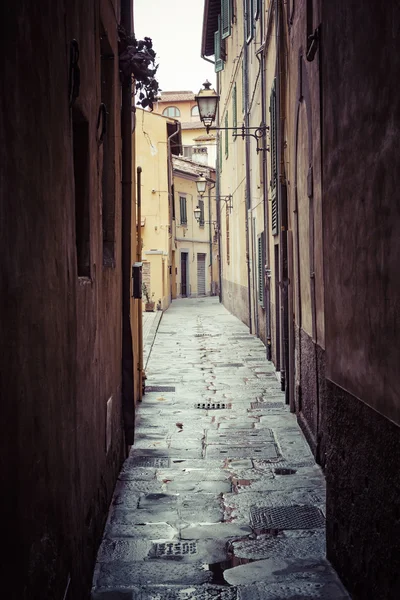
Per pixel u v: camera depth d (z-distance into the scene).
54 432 3.05
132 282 8.63
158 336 19.28
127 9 7.18
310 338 7.38
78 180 4.51
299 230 8.18
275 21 10.99
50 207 3.00
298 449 7.50
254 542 5.04
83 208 4.52
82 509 4.03
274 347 13.22
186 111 63.25
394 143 3.00
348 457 4.08
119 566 4.65
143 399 10.30
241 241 22.28
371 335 3.48
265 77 13.75
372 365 3.47
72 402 3.64
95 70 4.90
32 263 2.60
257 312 18.02
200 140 53.00
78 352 3.95
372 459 3.48
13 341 2.29
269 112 12.98
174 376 12.34
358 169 3.70
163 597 4.21
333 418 4.52
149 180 31.06
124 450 7.08
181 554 4.84
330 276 4.57
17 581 2.31
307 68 6.98
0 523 2.09
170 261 34.06
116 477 6.37
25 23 2.51
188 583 4.39
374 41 3.30
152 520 5.49
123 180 6.90
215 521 5.47
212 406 9.76
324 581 4.36
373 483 3.47
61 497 3.21
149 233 31.19
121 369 6.98
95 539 4.70
